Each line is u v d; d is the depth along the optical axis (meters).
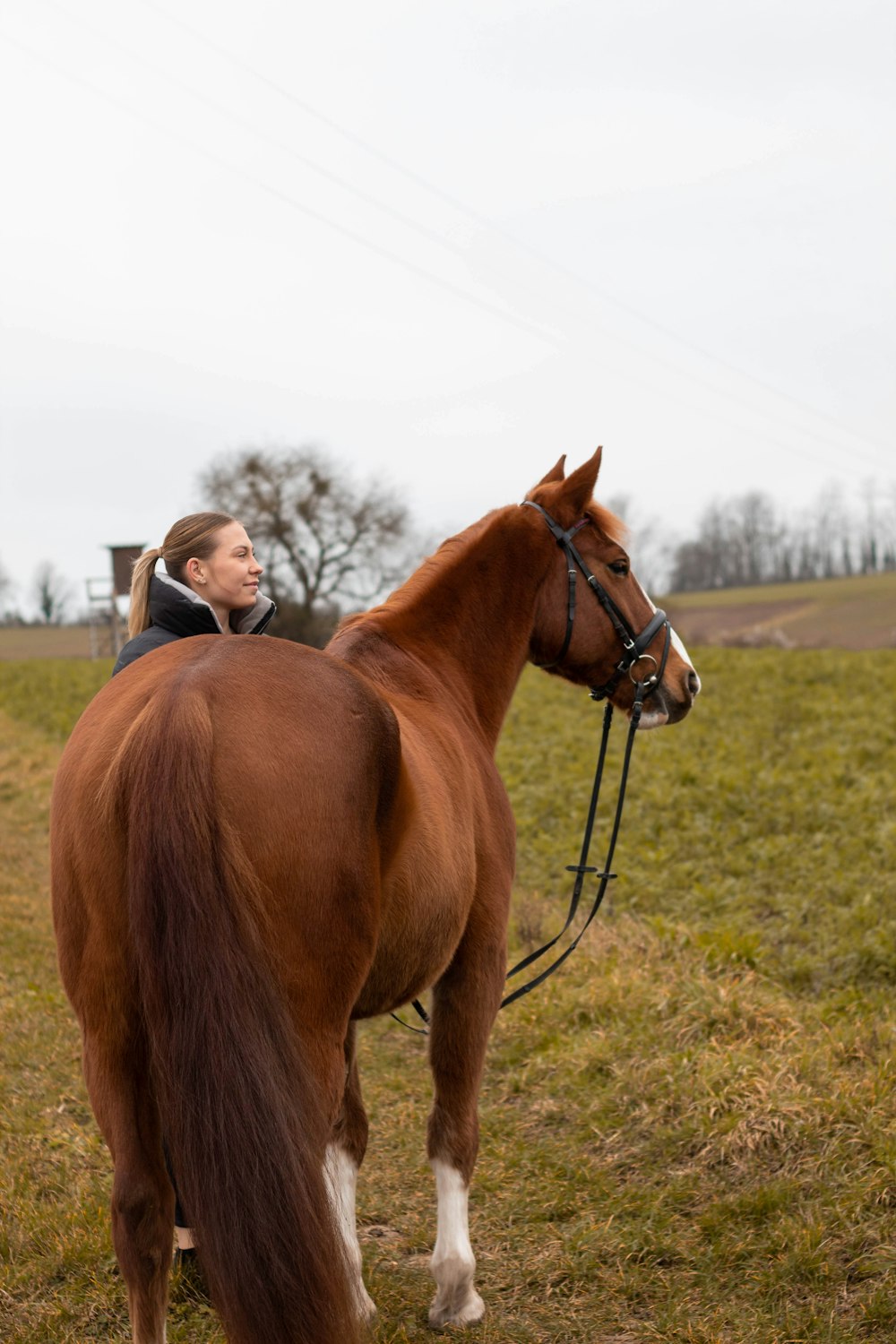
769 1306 3.37
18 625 79.12
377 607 3.50
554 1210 4.00
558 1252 3.72
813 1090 4.38
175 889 2.02
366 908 2.33
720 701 19.28
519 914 7.52
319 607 45.62
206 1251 1.95
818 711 17.06
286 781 2.20
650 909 7.91
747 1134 4.19
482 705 3.65
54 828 2.41
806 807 10.15
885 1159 3.89
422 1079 5.42
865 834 9.09
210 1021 1.98
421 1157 4.55
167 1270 2.25
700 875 8.56
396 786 2.44
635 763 13.27
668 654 4.16
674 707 4.20
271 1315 1.91
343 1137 3.27
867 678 21.81
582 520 3.97
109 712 2.36
